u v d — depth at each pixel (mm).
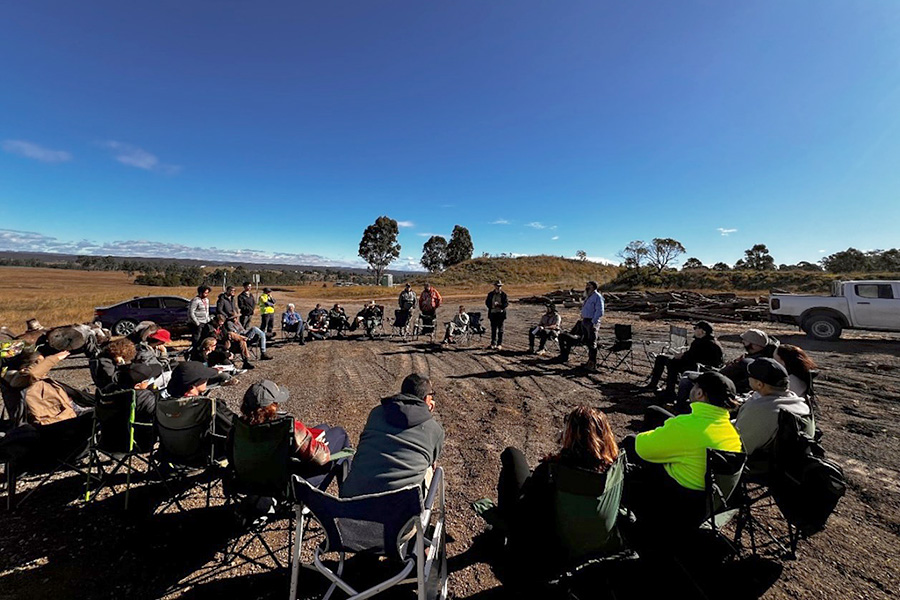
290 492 2396
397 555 1887
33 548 2611
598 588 2012
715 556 2428
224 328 7898
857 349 9172
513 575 2033
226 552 2607
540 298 23156
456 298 28156
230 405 5625
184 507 3119
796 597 2199
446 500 3236
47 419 3357
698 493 2289
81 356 9148
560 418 5031
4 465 3727
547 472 2035
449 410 5375
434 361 8453
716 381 2361
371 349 9938
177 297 12641
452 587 2334
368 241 70375
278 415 2582
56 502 3160
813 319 10594
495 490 3379
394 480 2074
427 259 81562
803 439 2379
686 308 16219
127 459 3041
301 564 1978
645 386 6367
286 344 10750
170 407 2754
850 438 4301
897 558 2504
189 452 2852
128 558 2535
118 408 2963
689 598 2182
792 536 2512
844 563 2463
